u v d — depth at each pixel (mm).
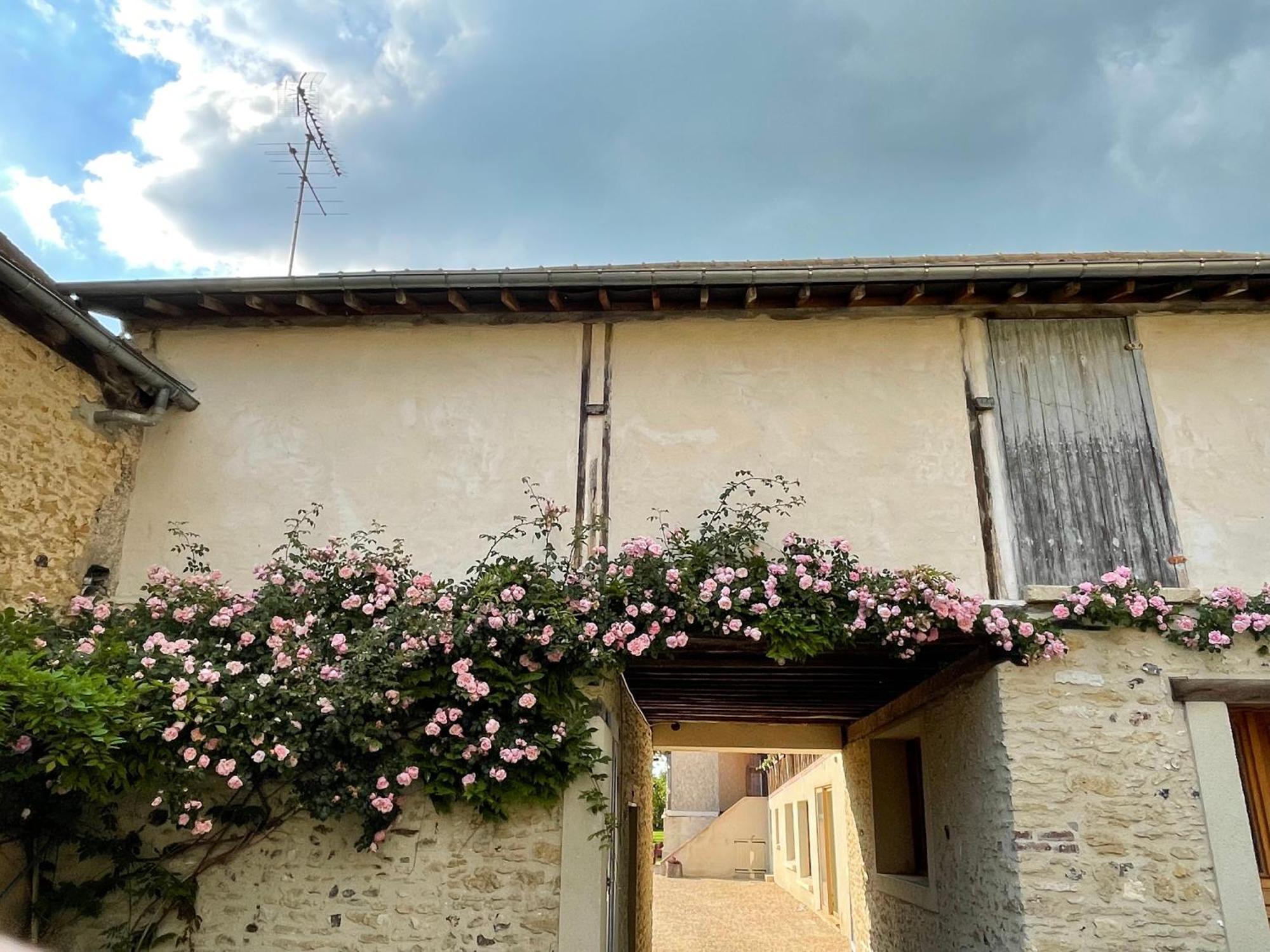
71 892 4074
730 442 4949
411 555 4852
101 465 4910
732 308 5203
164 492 5098
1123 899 4027
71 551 4664
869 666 5379
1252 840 4230
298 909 4098
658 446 4969
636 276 4766
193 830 4039
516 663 4242
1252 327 5082
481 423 5102
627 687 6137
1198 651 4363
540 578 4297
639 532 4809
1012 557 4684
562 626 4113
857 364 5078
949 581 4422
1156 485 4805
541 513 4875
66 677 3434
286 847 4199
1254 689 4285
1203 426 4906
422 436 5105
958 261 5625
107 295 5051
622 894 5547
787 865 18922
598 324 5234
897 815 7816
